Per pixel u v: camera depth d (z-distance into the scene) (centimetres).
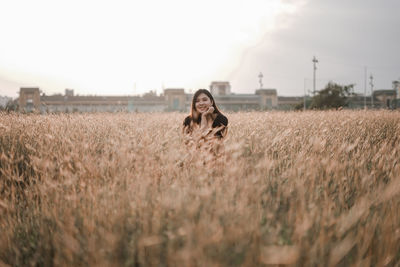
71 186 296
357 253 203
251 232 199
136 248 198
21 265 219
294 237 196
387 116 959
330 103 3731
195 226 194
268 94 8850
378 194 250
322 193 283
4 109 698
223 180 280
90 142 389
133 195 254
